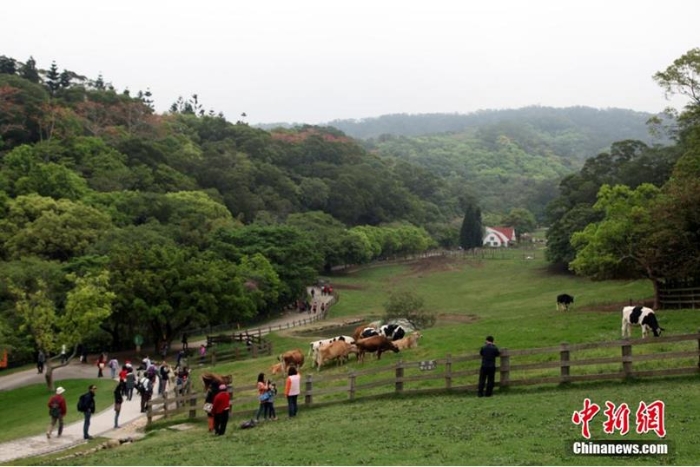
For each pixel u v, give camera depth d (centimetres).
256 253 7975
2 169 8912
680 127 4756
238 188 12419
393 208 16275
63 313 5041
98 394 3581
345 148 19088
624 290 6319
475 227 15500
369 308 8519
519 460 1284
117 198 8838
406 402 2150
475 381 2400
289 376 2227
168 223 8631
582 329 3103
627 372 2058
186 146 14250
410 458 1383
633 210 3988
